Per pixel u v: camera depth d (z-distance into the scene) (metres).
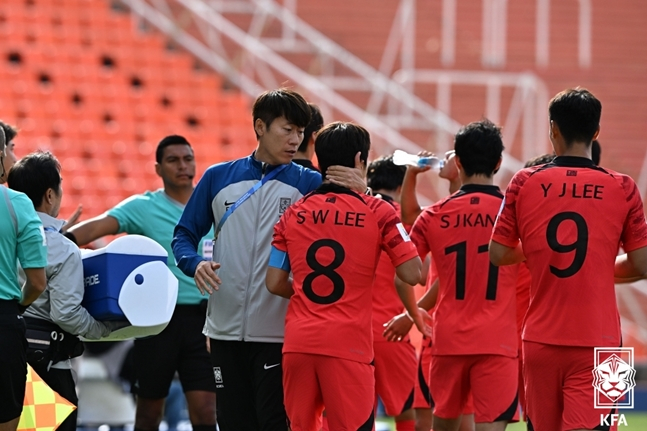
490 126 19.78
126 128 59.00
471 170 19.64
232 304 17.59
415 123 62.00
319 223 16.72
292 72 62.38
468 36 69.88
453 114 64.06
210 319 17.98
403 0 69.75
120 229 23.16
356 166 17.27
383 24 68.81
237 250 17.66
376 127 59.22
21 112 57.91
